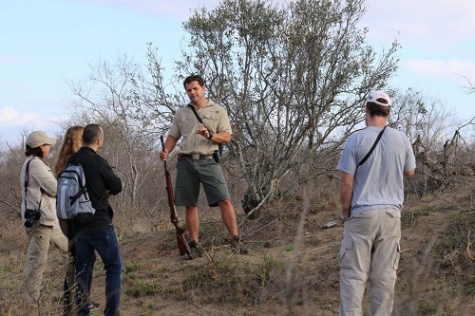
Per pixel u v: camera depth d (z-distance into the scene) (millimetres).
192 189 7484
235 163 9516
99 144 6074
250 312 6008
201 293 6633
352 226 5008
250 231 8234
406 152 5121
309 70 9133
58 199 5824
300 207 8617
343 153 5094
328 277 6273
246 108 9320
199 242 8062
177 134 7543
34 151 6422
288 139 9219
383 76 9508
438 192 8375
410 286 4504
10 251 9000
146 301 6648
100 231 5848
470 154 9070
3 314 5051
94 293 6895
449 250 6531
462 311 4785
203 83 7430
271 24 9383
